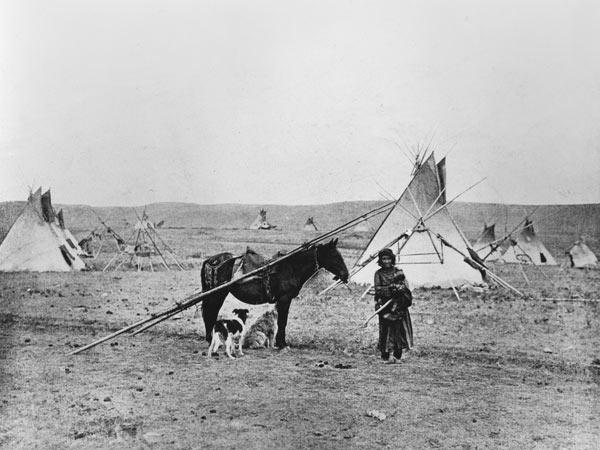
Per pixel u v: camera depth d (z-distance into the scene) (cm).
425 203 948
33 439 679
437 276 955
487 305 923
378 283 863
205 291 916
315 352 889
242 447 645
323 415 714
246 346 909
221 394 759
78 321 988
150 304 969
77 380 815
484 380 785
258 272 899
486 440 671
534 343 890
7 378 827
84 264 1043
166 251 997
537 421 714
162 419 712
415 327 904
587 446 686
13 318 983
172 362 854
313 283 933
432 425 696
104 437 675
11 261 1060
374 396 750
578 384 780
